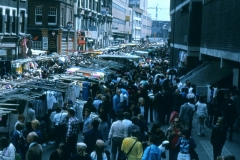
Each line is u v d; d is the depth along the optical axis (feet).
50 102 59.26
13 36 153.07
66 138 47.73
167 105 70.74
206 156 52.54
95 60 136.05
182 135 39.50
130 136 41.39
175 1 194.08
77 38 248.11
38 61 144.36
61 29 208.33
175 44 188.34
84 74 95.30
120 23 454.81
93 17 293.43
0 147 35.70
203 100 64.69
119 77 100.63
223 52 78.23
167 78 103.45
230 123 59.57
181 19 160.45
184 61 151.43
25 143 43.01
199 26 130.62
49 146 56.39
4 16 146.30
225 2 77.05
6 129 49.96
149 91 88.94
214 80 106.63
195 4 129.70
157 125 40.68
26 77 83.66
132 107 59.52
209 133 66.49
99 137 41.81
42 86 63.05
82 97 78.28
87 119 49.37
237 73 94.53
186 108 56.65
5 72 107.86
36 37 202.18
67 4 222.89
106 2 346.33
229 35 72.84
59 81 73.36
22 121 43.98
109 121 59.11
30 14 204.64
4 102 49.98
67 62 151.74
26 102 52.11
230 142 59.93
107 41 350.43
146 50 279.08
